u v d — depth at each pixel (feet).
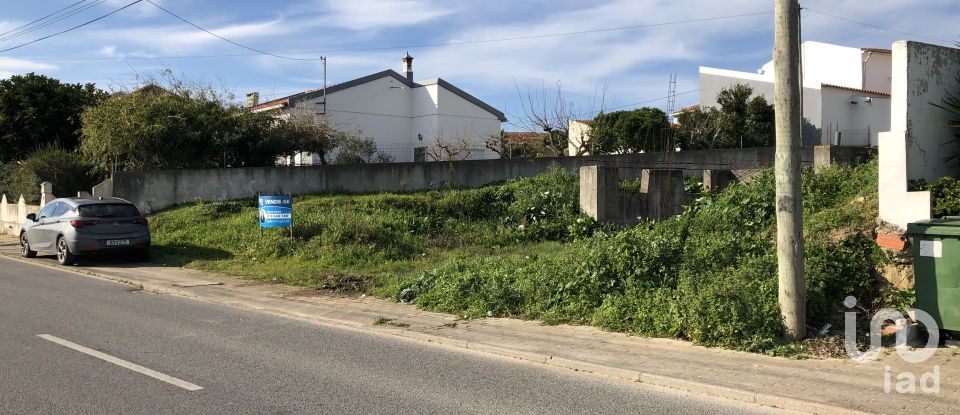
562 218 59.21
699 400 19.61
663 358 23.66
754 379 20.88
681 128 113.39
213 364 23.24
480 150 130.41
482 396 19.92
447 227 57.98
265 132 82.23
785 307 25.04
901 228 29.99
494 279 35.47
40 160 75.82
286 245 52.65
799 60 24.59
